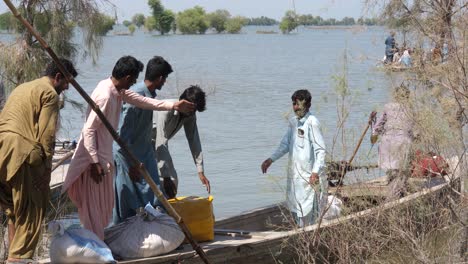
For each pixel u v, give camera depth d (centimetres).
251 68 4347
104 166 613
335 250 709
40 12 945
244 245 668
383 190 725
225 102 2472
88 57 995
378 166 743
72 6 954
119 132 647
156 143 698
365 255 675
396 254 662
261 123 1955
